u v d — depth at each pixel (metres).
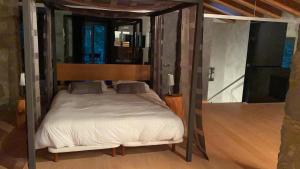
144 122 3.09
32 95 2.48
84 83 4.52
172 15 4.93
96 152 3.28
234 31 7.14
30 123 2.53
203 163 3.10
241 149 3.53
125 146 3.16
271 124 4.67
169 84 4.39
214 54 7.73
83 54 5.26
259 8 5.07
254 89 6.43
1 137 3.62
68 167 2.88
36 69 3.17
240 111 5.54
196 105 3.32
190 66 3.50
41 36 4.59
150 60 5.14
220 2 5.16
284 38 6.41
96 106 3.53
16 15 4.70
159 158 3.19
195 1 2.84
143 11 4.48
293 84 1.21
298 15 5.09
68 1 3.66
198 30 2.91
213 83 7.92
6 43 4.70
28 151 2.58
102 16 4.70
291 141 1.22
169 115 3.30
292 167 1.22
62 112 3.17
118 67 5.06
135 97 4.25
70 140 2.88
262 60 6.39
